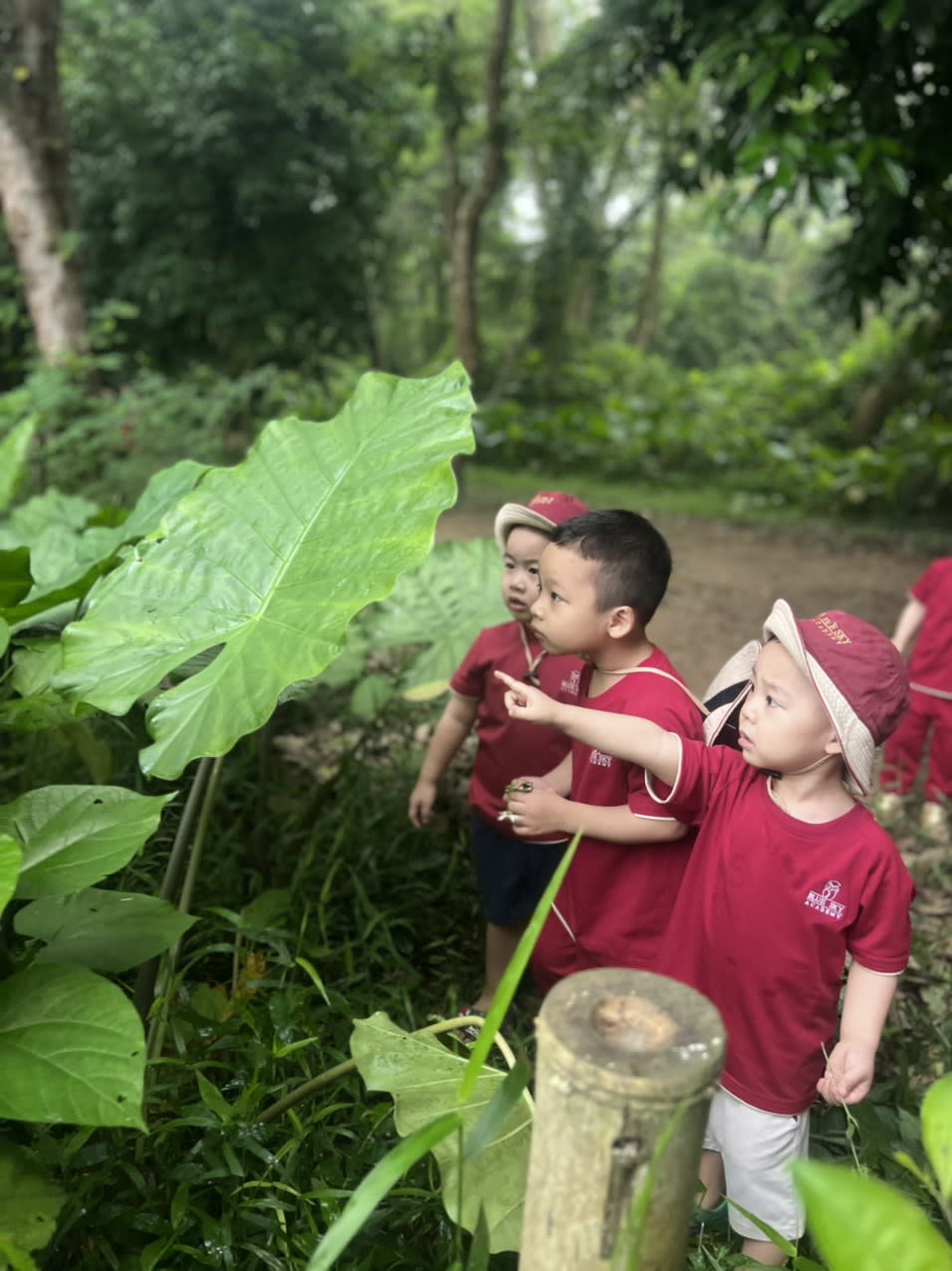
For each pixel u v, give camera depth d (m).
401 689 3.11
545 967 2.09
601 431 13.48
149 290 12.48
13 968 1.55
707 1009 1.09
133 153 11.93
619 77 9.38
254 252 12.66
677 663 5.89
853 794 1.61
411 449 1.78
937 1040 2.41
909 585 8.27
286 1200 1.68
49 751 3.22
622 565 1.80
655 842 1.82
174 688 1.55
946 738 3.68
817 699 1.55
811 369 16.48
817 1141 2.10
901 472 11.28
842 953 1.65
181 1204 1.55
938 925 3.02
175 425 7.38
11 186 7.88
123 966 1.53
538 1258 1.12
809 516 11.42
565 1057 1.02
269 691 1.49
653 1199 1.07
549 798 1.83
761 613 7.11
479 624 2.94
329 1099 1.93
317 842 2.81
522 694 1.71
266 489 1.83
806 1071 1.68
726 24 5.49
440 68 10.66
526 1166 1.46
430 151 17.66
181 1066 1.82
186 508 1.84
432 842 3.08
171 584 1.74
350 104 12.70
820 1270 1.34
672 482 13.02
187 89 11.80
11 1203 1.35
